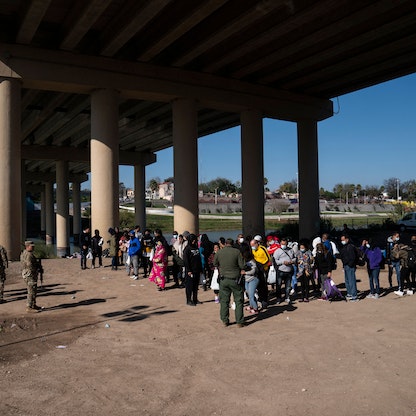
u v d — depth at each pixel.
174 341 8.12
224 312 9.17
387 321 9.41
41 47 20.67
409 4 18.06
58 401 5.49
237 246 12.08
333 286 11.59
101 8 16.73
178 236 14.91
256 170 26.75
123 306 11.27
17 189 20.36
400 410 5.16
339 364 6.76
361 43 21.12
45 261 20.81
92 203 22.36
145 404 5.41
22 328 9.13
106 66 21.92
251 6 17.19
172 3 18.34
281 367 6.66
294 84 27.62
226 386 5.95
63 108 31.33
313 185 30.12
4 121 19.98
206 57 24.09
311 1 17.06
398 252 12.51
